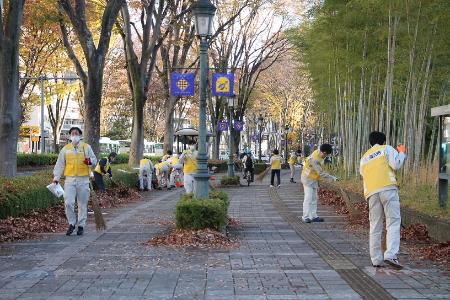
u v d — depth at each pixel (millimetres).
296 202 17703
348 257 7945
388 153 7352
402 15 14719
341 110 22875
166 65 29562
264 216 13492
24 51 29359
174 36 26922
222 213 9719
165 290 6051
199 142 10688
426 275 6703
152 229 10875
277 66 46812
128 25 23219
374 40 17672
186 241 8977
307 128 56656
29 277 6660
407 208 10953
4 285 6266
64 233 10312
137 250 8477
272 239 9664
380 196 7199
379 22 16672
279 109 50312
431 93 20922
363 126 20766
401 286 6176
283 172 45781
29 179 12562
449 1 12938
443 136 10344
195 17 10625
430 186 13562
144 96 24312
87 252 8312
